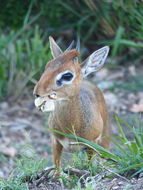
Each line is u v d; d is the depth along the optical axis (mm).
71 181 7992
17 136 13023
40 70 14344
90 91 9453
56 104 8516
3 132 13133
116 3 15219
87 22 16703
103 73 16188
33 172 8414
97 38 17000
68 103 8594
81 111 8719
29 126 13422
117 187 7535
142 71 16547
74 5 16594
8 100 14695
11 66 14914
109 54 17156
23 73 14805
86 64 8812
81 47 16656
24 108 14258
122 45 16188
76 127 8742
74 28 17031
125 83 15680
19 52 15000
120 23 15438
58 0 16453
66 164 9109
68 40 16922
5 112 14055
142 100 14672
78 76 8555
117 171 7918
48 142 12766
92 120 8891
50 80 8125
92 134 8961
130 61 16969
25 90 14906
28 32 15766
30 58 14797
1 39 15133
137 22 15047
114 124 13133
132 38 15688
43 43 16531
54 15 16500
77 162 8609
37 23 16594
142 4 14555
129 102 14609
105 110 10031
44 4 16406
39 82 8117
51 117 8805
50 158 11734
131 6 14930
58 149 9031
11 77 14828
